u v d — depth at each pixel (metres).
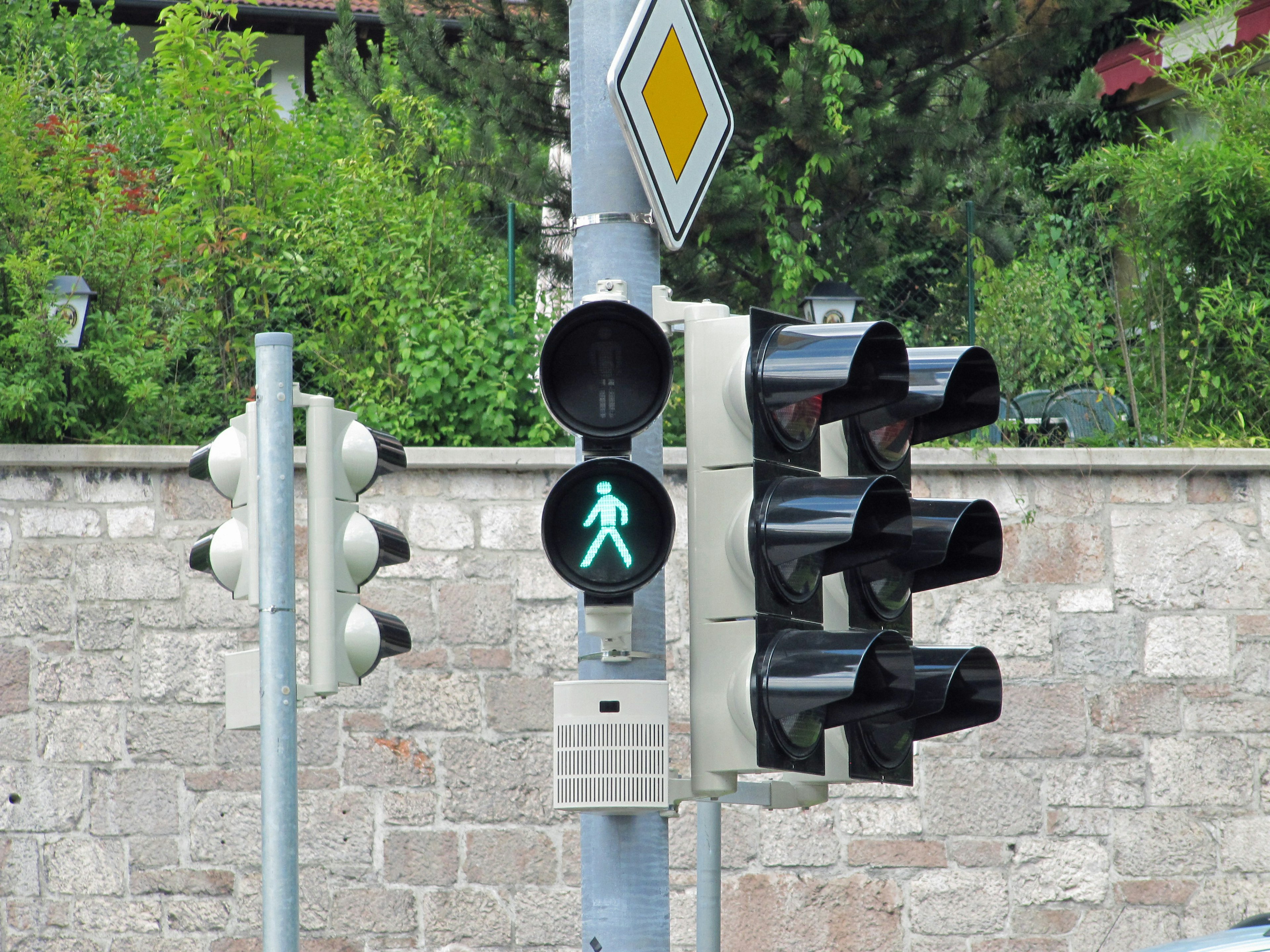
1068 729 24.33
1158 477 24.91
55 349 24.62
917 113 35.00
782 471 10.55
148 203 30.52
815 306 31.00
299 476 24.44
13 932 23.36
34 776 23.62
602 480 9.70
